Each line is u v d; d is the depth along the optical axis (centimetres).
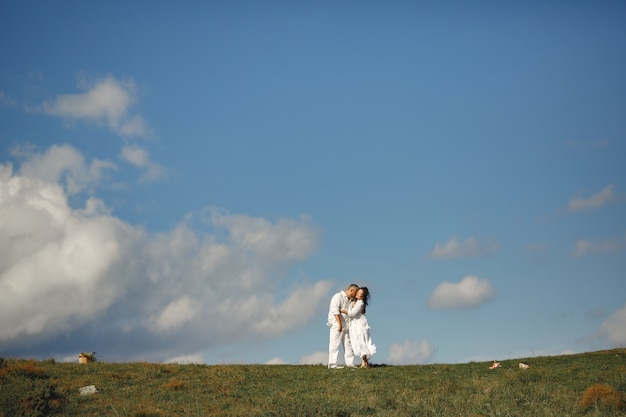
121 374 2783
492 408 2156
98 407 2247
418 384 2577
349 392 2478
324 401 2266
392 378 2730
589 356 3098
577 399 2173
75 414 2169
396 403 2270
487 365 3006
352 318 3086
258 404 2295
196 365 3175
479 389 2417
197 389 2545
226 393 2481
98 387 2558
